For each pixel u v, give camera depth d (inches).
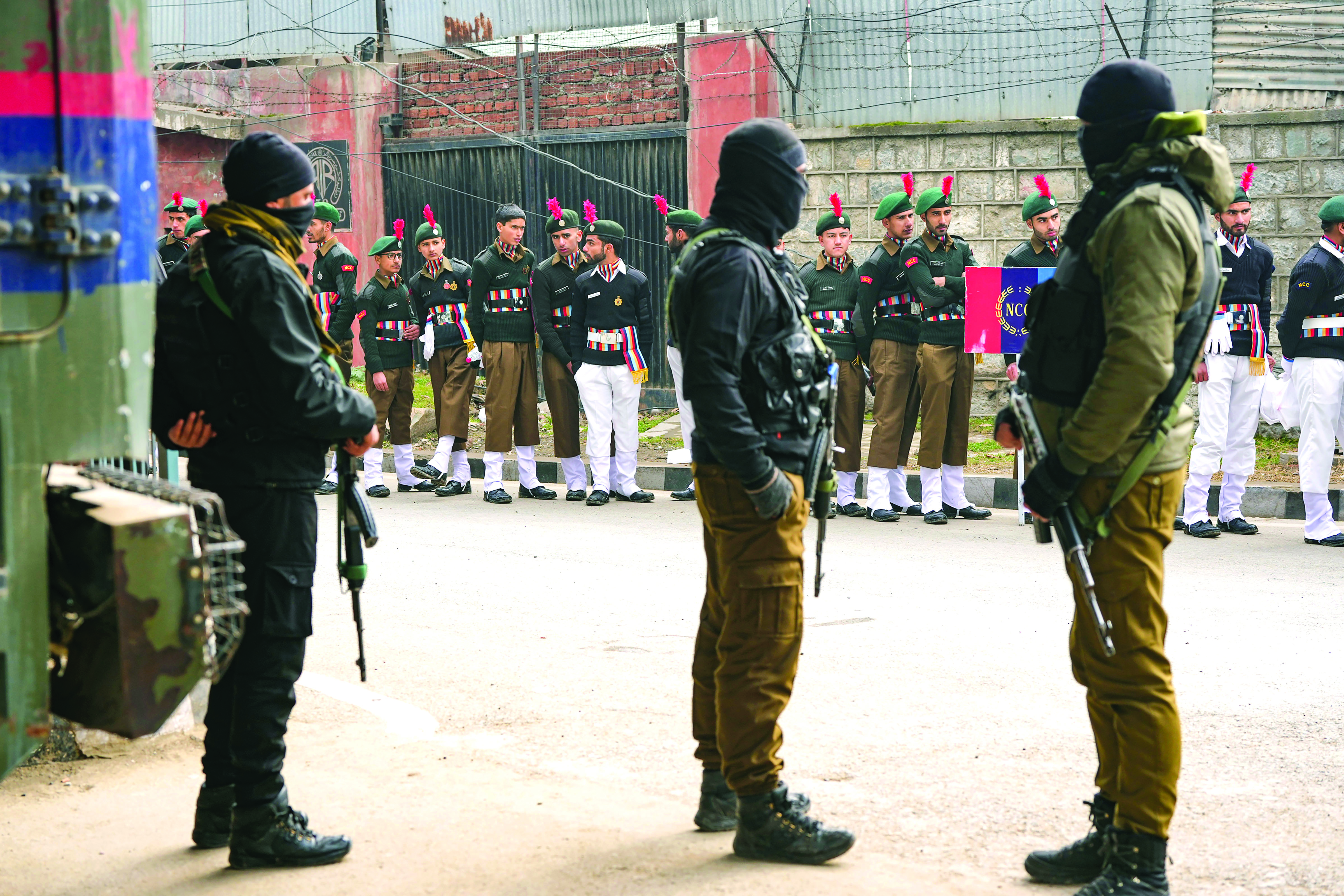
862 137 505.7
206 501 102.1
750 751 127.3
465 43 566.9
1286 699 187.3
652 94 549.0
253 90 606.5
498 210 573.3
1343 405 329.1
